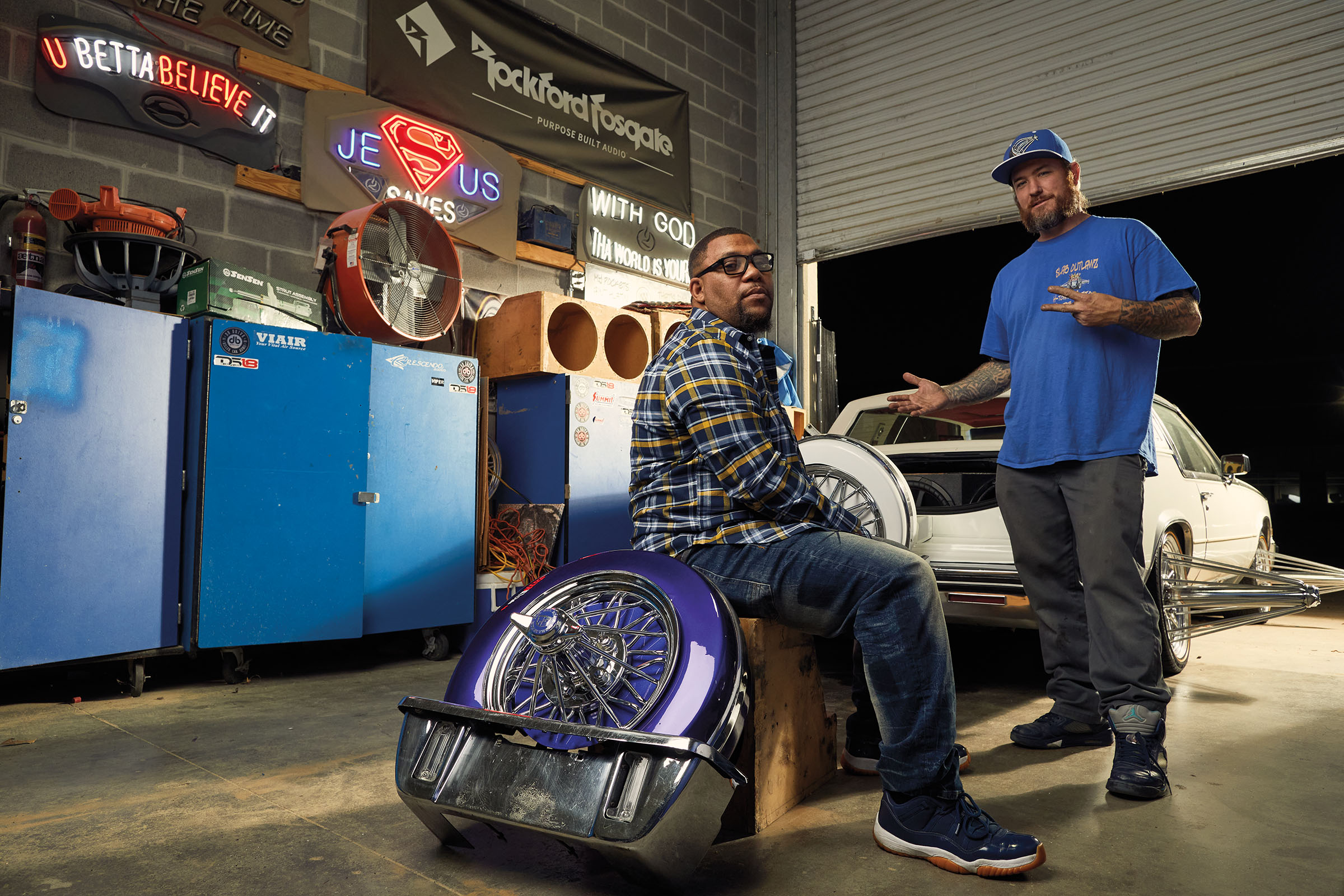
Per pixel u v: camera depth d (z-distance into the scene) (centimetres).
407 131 488
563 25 596
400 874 150
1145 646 203
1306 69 514
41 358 288
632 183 630
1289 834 169
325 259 396
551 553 421
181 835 169
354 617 351
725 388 162
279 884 146
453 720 155
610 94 618
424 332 406
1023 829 172
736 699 143
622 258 617
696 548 171
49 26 363
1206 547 381
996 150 630
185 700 296
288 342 341
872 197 692
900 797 158
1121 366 218
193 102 405
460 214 511
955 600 312
